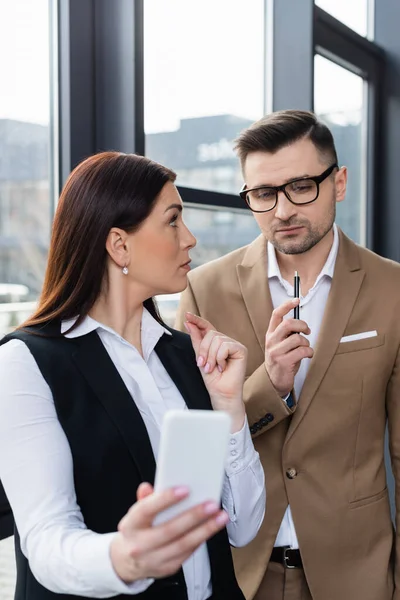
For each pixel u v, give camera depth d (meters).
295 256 1.61
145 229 1.07
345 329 1.54
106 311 1.10
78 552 0.82
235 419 1.19
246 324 1.61
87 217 1.05
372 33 3.56
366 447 1.54
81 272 1.06
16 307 1.69
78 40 1.77
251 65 2.62
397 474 1.59
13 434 0.94
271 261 1.64
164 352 1.20
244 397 1.50
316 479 1.50
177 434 0.70
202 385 1.21
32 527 0.89
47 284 1.10
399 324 1.55
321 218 1.50
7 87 1.63
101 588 0.80
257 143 1.49
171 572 0.74
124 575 0.76
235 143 1.56
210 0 2.33
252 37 2.62
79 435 0.98
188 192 2.18
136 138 1.83
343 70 3.21
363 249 1.67
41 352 1.01
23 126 1.68
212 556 1.10
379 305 1.56
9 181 1.65
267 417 1.48
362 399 1.52
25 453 0.93
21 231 1.69
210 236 2.40
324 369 1.51
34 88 1.71
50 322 1.06
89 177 1.06
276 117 1.51
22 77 1.67
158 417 1.09
